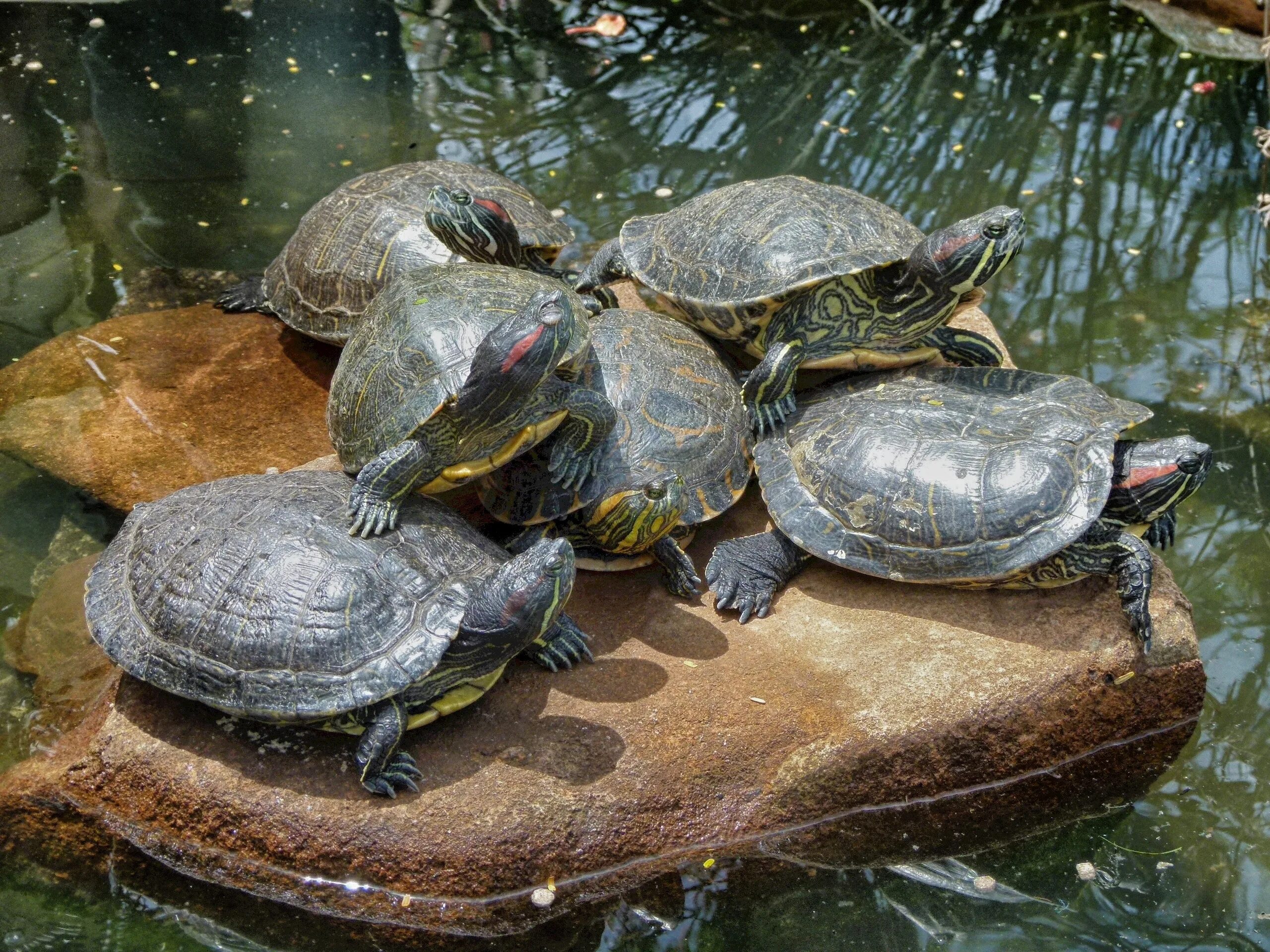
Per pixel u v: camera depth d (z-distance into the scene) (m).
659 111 1.73
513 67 1.80
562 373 1.11
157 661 1.06
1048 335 1.47
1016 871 1.10
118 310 1.45
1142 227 1.58
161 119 1.68
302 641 1.04
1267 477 1.35
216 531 1.08
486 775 1.07
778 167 1.65
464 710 1.10
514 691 1.11
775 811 1.10
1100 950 1.06
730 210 1.27
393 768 1.06
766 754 1.10
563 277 1.38
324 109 1.71
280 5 1.92
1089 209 1.61
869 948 1.06
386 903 1.06
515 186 1.40
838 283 1.23
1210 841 1.12
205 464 1.28
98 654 1.19
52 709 1.15
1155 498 1.14
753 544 1.18
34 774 1.10
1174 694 1.15
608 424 1.14
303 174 1.62
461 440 1.10
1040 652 1.13
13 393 1.34
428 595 1.06
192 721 1.09
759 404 1.22
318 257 1.36
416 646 1.04
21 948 1.05
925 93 1.77
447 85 1.76
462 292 1.15
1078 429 1.15
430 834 1.05
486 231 1.29
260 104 1.71
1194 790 1.14
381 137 1.67
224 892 1.07
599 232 1.55
